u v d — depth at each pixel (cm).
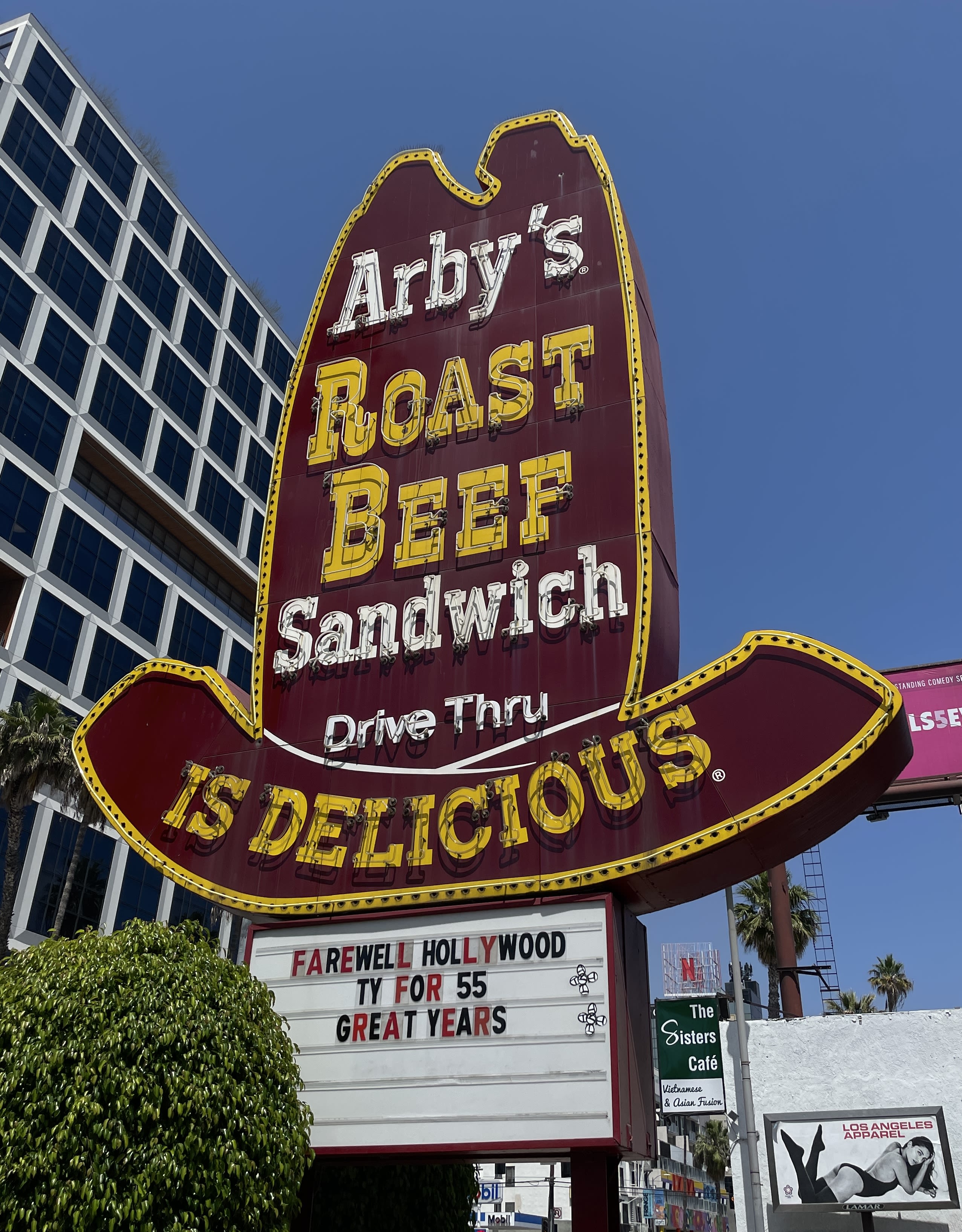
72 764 4772
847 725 1878
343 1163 1967
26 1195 1509
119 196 8338
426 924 2006
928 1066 2605
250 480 9412
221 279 9575
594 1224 1723
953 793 3422
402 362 2683
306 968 2044
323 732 2284
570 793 2012
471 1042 1875
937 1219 2598
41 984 1714
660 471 2381
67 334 7388
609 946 1873
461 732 2162
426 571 2378
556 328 2530
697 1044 2789
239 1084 1706
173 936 1875
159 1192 1542
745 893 5931
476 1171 3073
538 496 2331
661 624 2180
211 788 2284
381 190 2995
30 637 6444
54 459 7006
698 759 1952
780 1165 2570
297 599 2475
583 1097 1769
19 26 7675
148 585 7756
